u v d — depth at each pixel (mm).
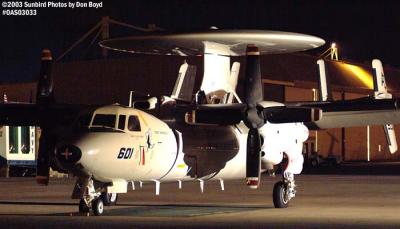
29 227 47500
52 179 120562
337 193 85812
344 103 66000
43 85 65125
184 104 68312
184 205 68938
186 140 62375
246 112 63219
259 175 63844
